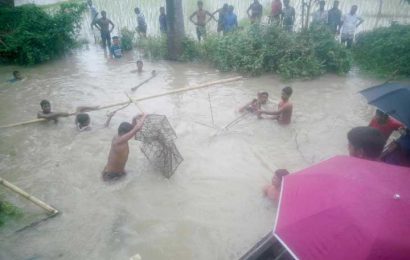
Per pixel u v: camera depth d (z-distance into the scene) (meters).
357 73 11.10
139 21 14.21
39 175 6.52
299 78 10.77
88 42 15.15
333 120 8.21
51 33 12.91
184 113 8.71
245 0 18.75
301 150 7.09
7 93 10.23
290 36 11.25
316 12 12.77
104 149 7.28
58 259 4.79
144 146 6.62
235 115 8.53
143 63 12.65
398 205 2.78
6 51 12.52
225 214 5.51
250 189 6.02
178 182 6.25
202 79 11.07
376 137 4.23
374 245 2.56
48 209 5.51
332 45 11.00
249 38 11.48
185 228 5.27
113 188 6.13
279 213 3.23
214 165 6.68
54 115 8.19
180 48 12.65
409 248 2.52
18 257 4.81
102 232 5.23
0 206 5.57
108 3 18.56
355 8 11.92
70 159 6.97
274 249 4.15
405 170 3.33
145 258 4.80
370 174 3.20
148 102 9.38
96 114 8.75
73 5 14.26
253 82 10.69
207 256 4.81
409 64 10.50
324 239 2.78
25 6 13.73
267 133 7.71
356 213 2.79
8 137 7.78
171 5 11.91
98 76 11.44
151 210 5.63
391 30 11.75
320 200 3.07
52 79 11.27
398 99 5.30
